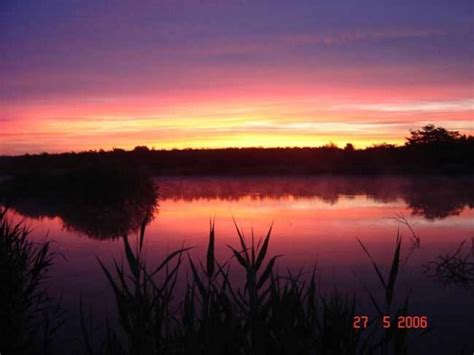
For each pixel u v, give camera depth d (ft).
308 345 11.16
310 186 101.04
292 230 46.93
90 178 80.23
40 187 82.94
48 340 19.95
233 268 30.66
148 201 77.25
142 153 143.43
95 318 23.48
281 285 25.35
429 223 50.62
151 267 32.24
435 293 26.61
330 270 31.04
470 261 33.53
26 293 21.42
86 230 51.26
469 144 128.26
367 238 42.45
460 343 19.75
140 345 11.54
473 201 69.26
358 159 134.92
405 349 11.41
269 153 143.33
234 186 105.40
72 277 31.07
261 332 10.68
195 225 51.70
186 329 11.53
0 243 22.48
